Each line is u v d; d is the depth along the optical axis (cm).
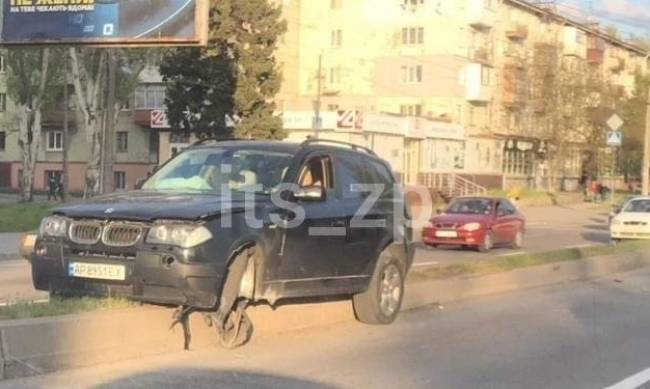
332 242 926
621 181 8244
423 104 6625
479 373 829
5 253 2028
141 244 768
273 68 3747
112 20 2669
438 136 5853
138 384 714
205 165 925
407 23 6694
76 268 790
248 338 892
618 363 898
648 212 2830
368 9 6850
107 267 777
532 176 7506
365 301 1032
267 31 3703
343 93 7006
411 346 944
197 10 2584
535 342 1001
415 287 1221
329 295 999
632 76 9225
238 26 3697
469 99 6625
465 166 6538
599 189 6681
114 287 780
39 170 6975
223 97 3703
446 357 896
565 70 6919
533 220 4447
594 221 4378
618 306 1318
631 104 7756
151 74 6488
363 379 782
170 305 823
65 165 4731
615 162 7488
